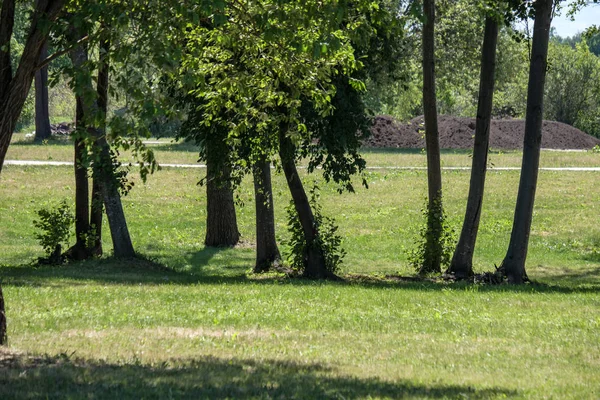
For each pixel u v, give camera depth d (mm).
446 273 34375
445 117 101438
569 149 97188
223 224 47219
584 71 117125
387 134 95938
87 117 14070
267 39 16062
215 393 11516
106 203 36469
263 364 14219
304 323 19734
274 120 26891
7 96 15000
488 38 33000
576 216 55312
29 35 14797
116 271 33375
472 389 12141
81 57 28828
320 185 62969
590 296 26844
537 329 19578
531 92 32312
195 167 68750
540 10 31625
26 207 55625
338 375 13344
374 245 47750
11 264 38469
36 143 89812
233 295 24625
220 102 25484
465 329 19344
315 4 16141
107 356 14844
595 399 11617
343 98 29938
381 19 19578
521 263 32969
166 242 48062
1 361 13961
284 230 51656
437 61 43219
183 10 14148
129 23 15023
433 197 35688
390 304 23578
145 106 13891
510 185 64000
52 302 22266
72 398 10953
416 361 15039
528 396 11695
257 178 34875
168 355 15086
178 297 23938
